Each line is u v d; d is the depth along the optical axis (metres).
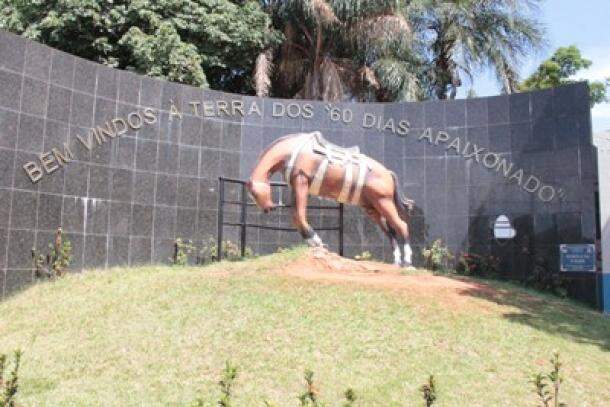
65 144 14.12
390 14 22.72
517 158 16.47
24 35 20.20
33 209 13.35
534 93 16.45
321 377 8.03
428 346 9.09
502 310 11.10
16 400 7.36
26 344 9.39
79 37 20.89
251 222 17.02
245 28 21.80
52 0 20.38
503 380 8.16
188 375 8.12
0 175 12.79
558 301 13.70
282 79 24.36
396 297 10.96
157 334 9.36
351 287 11.38
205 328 9.50
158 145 15.88
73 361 8.61
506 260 16.25
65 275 13.69
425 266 16.84
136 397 7.55
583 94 15.70
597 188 15.19
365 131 17.66
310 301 10.55
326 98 22.38
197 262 16.11
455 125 17.25
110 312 10.47
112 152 15.05
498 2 25.56
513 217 16.30
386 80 23.27
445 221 16.97
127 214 15.18
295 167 13.89
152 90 15.95
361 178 14.09
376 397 7.54
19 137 13.21
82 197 14.37
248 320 9.73
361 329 9.51
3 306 11.88
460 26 24.77
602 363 8.98
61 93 14.12
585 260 15.11
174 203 15.99
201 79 20.41
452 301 11.12
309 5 21.61
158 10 21.05
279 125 17.39
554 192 15.81
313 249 13.55
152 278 12.68
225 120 16.98
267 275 12.08
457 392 7.75
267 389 7.71
